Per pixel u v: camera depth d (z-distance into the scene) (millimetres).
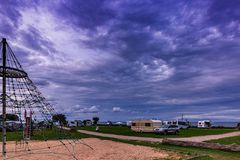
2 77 9430
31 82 10602
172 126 38594
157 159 13750
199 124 67000
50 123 13102
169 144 21359
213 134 35656
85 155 15227
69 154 15570
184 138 29062
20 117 10828
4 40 9391
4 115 9523
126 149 17906
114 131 45344
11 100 9883
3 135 9547
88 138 27219
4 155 9539
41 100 11133
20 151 16797
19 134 29719
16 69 9633
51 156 14891
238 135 30703
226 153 16109
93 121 90312
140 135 34906
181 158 13906
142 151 16844
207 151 17000
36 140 23281
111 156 14812
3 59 9328
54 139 23922
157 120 41312
